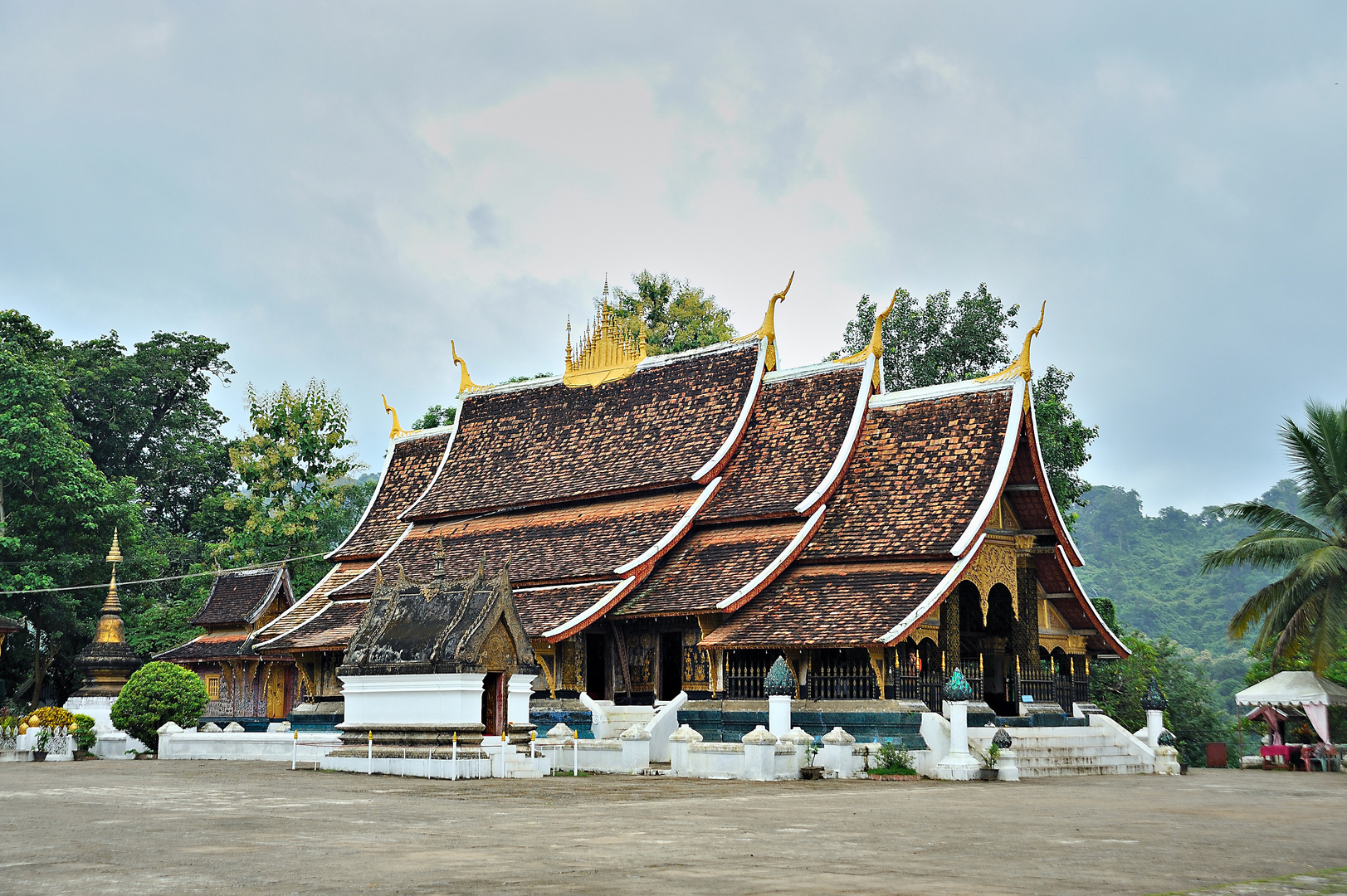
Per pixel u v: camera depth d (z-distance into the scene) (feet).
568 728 81.05
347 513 195.72
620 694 96.27
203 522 213.46
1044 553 98.78
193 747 94.12
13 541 151.23
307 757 87.10
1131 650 158.20
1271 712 111.04
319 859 32.83
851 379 104.78
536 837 38.60
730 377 110.63
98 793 57.31
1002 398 97.09
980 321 159.94
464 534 116.47
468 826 42.01
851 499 98.32
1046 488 96.89
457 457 126.62
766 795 59.11
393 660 74.69
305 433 176.96
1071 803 56.39
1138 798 60.54
